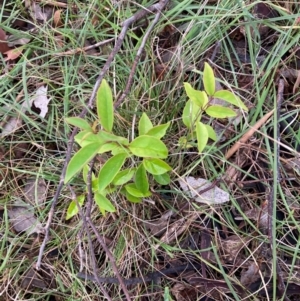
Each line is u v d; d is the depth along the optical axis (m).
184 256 0.71
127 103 0.71
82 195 0.65
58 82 0.75
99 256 0.72
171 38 0.76
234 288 0.69
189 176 0.71
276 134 0.67
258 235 0.69
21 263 0.72
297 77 0.73
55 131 0.74
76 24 0.76
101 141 0.50
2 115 0.74
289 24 0.73
